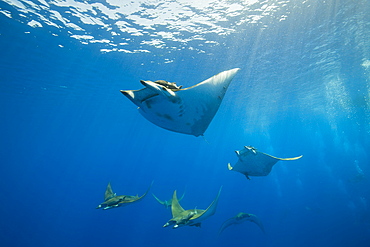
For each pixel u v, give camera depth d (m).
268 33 10.59
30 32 9.95
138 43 11.15
